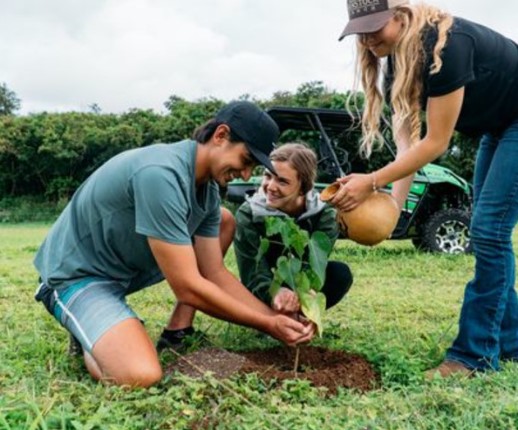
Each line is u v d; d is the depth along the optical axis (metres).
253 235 3.34
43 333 3.48
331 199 2.91
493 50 2.77
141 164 2.67
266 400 2.36
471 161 14.26
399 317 4.15
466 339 2.91
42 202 23.81
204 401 2.31
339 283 3.52
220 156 2.63
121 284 2.89
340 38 2.74
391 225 2.96
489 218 2.88
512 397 2.38
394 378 2.71
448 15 2.72
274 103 19.06
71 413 2.13
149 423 2.15
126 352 2.55
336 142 7.31
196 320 3.84
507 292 2.91
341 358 2.95
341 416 2.23
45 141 22.86
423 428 2.14
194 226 2.85
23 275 6.11
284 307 2.94
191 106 23.00
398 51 2.68
